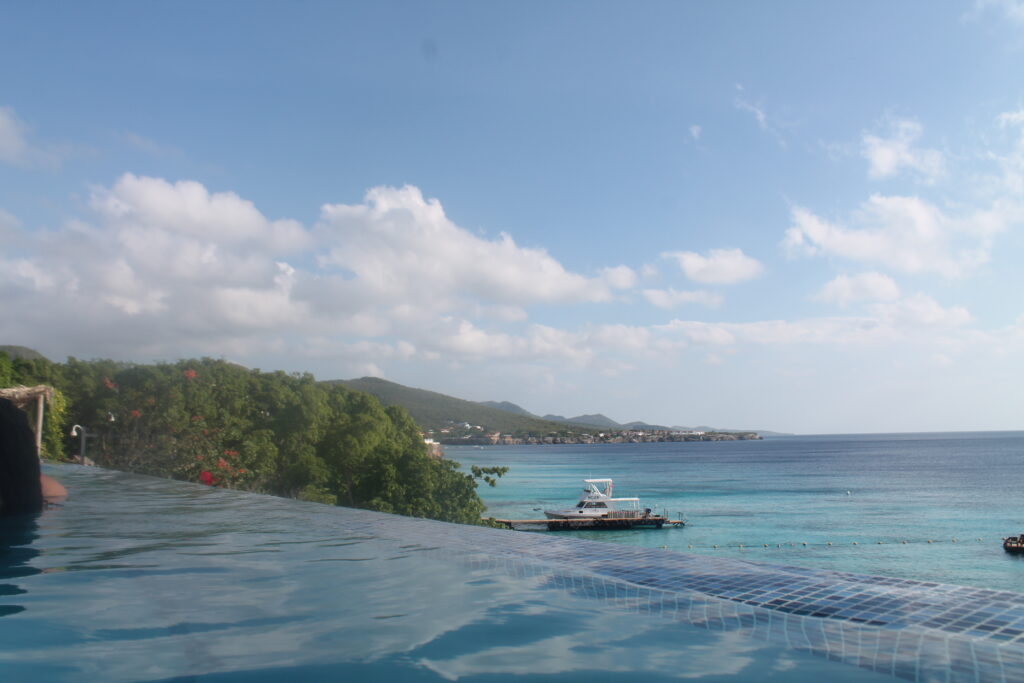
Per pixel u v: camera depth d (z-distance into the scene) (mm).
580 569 4160
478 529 6188
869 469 136500
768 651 2479
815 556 49906
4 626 2941
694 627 2846
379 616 3121
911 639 2494
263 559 4695
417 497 36969
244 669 2355
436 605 3322
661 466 160250
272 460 36719
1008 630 2561
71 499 9828
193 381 36594
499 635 2779
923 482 105188
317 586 3793
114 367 38469
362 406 56781
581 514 62688
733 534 59188
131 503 9102
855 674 2184
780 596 3258
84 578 4055
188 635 2803
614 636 2748
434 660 2455
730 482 110125
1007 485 99000
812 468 141625
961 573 44000
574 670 2324
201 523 6914
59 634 2818
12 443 7957
